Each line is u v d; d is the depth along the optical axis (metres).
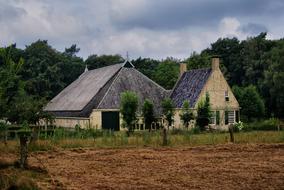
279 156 26.22
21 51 99.56
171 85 90.44
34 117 45.50
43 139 35.03
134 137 36.44
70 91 73.94
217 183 17.55
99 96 60.59
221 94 61.75
